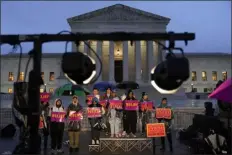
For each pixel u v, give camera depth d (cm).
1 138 1584
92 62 513
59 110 1156
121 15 5794
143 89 4362
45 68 6875
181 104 3281
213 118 1140
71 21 5788
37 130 503
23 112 560
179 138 1535
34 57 492
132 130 1301
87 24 5788
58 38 491
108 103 1367
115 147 1263
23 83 565
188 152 1170
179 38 482
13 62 6844
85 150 1220
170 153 1155
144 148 1226
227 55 7200
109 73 5797
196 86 7075
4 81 6844
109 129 1357
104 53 6297
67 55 484
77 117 1192
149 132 1114
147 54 5825
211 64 7175
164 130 1121
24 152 545
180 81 498
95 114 1214
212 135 977
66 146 1338
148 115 1425
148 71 5675
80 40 488
